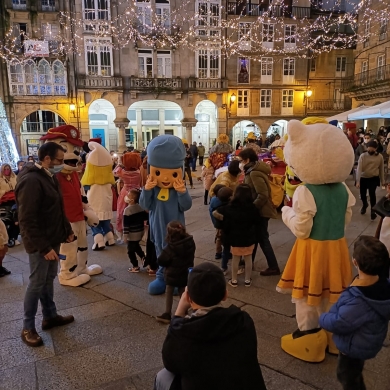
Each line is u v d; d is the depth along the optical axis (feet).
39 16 76.54
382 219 11.32
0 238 16.89
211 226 25.23
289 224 10.12
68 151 15.49
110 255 19.85
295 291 9.91
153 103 89.04
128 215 16.53
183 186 14.83
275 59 86.74
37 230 10.51
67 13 75.72
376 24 74.59
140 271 17.21
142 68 81.00
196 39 81.51
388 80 65.21
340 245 9.80
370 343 7.00
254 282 15.12
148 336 11.30
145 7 79.00
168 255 11.84
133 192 16.55
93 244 21.99
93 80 77.77
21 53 76.54
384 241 11.19
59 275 15.84
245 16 83.92
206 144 92.12
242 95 86.89
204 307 5.82
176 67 81.76
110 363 9.93
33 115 83.46
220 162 29.60
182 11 80.48
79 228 15.94
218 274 5.87
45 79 76.28
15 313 13.29
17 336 11.53
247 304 13.17
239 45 84.28
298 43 87.30
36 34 76.89
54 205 11.14
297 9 87.56
